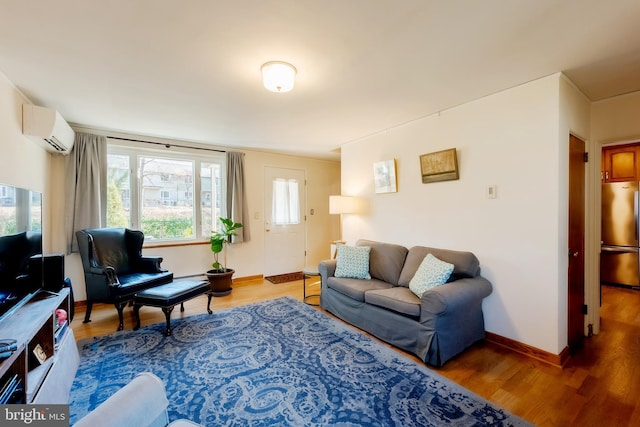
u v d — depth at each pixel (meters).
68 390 1.79
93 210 3.46
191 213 4.37
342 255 3.39
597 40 1.73
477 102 2.66
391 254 3.23
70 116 3.10
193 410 1.68
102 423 0.86
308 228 5.58
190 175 4.36
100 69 2.08
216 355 2.30
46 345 1.73
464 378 2.02
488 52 1.87
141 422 0.97
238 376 2.01
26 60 1.94
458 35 1.68
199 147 4.35
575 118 2.42
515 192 2.42
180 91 2.46
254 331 2.76
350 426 1.55
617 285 4.39
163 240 4.15
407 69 2.09
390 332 2.50
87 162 3.43
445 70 2.11
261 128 3.57
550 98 2.20
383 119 3.22
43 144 2.83
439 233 3.01
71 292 2.59
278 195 5.19
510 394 1.85
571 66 2.06
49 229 3.22
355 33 1.66
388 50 1.84
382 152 3.69
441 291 2.18
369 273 3.33
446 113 2.93
